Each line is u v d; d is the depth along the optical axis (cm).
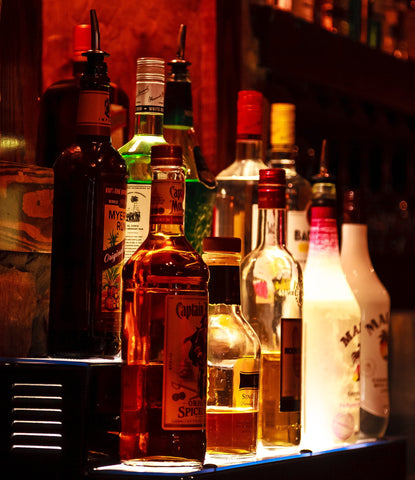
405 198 316
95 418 110
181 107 132
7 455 110
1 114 129
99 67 117
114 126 151
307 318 138
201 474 109
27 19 136
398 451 149
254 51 184
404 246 313
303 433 137
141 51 164
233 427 117
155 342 108
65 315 114
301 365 130
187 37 172
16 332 118
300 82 217
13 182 117
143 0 164
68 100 140
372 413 149
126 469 109
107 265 114
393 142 296
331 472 132
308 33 196
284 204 130
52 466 109
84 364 108
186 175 133
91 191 114
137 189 125
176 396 108
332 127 265
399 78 232
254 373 120
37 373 109
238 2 179
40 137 139
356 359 139
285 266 129
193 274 110
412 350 271
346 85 211
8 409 110
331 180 142
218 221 147
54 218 116
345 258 153
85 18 158
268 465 119
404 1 256
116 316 115
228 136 176
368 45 220
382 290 153
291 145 158
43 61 154
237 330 120
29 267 119
